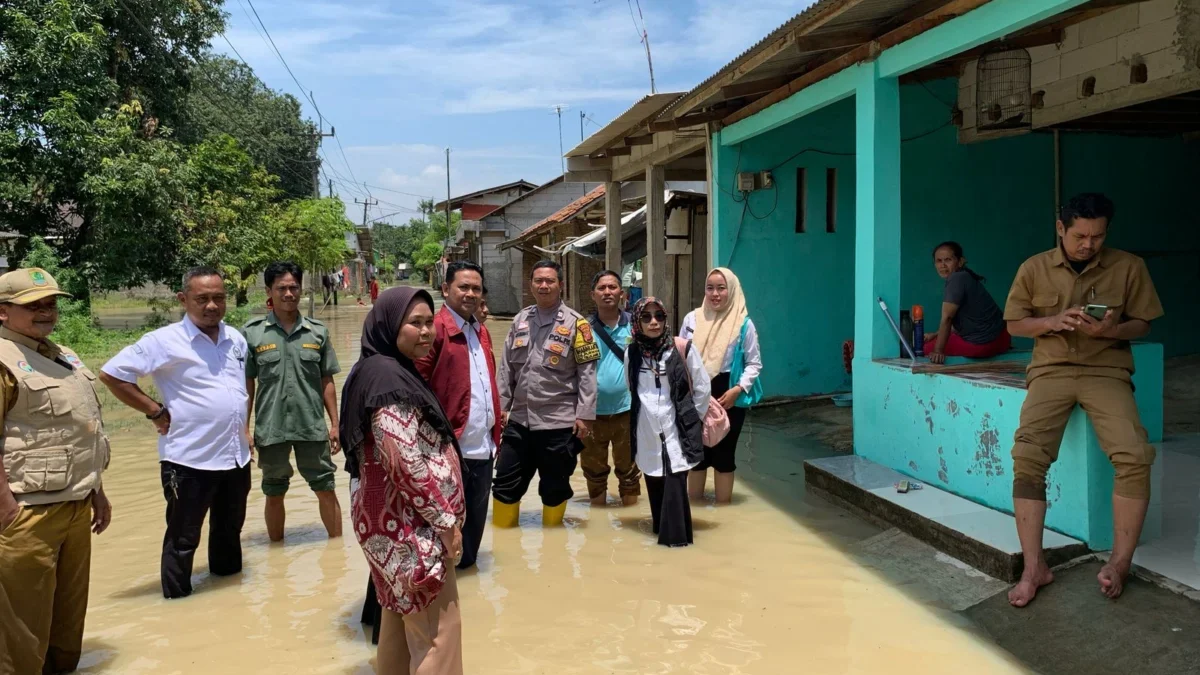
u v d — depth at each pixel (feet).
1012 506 15.67
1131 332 12.46
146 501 21.36
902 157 29.89
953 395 17.35
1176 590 11.70
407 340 10.02
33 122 58.29
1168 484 16.34
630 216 46.55
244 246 69.15
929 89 29.94
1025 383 15.10
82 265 61.00
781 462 23.81
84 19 60.54
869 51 20.57
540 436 18.31
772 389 31.40
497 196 118.42
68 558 11.95
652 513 18.22
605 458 20.44
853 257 31.94
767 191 31.01
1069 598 12.48
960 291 19.02
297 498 21.97
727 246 30.68
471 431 15.62
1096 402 12.57
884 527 17.28
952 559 14.84
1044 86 26.63
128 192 58.44
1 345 11.38
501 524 18.86
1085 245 12.63
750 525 18.38
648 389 17.38
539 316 18.52
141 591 15.28
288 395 17.28
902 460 19.44
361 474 10.07
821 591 14.58
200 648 12.85
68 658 12.13
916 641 12.53
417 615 9.96
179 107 76.54
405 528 9.84
